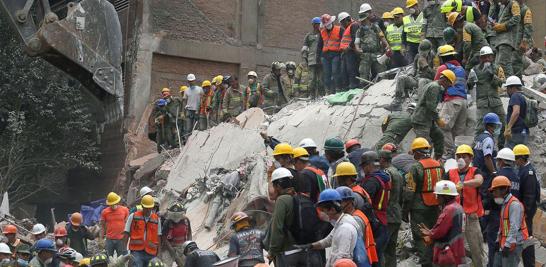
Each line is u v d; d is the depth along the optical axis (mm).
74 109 29141
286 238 10898
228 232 17906
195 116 26141
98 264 12992
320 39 22016
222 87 24938
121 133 29359
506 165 13055
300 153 11984
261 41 31344
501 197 12438
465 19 17297
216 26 30609
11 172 28156
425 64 16750
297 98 22625
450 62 16078
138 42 29406
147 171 25672
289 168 11406
